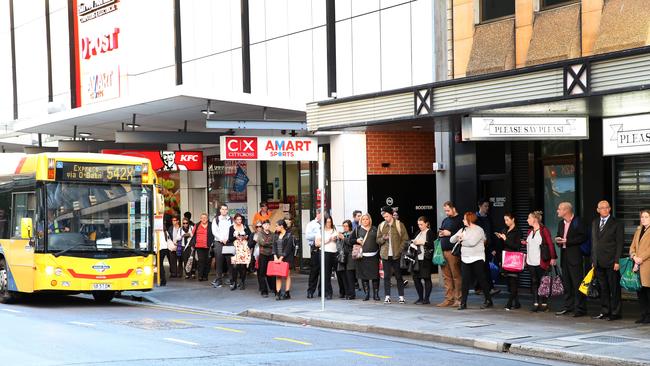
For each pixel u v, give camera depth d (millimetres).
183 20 30469
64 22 36406
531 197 19797
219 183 30281
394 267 18578
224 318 17516
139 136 23859
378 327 15070
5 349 12406
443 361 11805
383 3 23047
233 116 24953
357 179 24016
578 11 17953
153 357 11680
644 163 17328
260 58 27234
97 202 19141
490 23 19906
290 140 22078
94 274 18828
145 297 21375
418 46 22031
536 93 14742
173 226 27188
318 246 20078
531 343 12867
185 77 30422
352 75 24078
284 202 27391
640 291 14852
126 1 32500
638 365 11242
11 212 19953
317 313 17172
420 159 24781
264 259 20938
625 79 13469
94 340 13391
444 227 17750
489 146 20656
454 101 16094
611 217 15281
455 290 17734
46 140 37188
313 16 25266
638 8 16750
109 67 33531
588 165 18047
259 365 11094
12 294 19969
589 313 16375
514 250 17266
